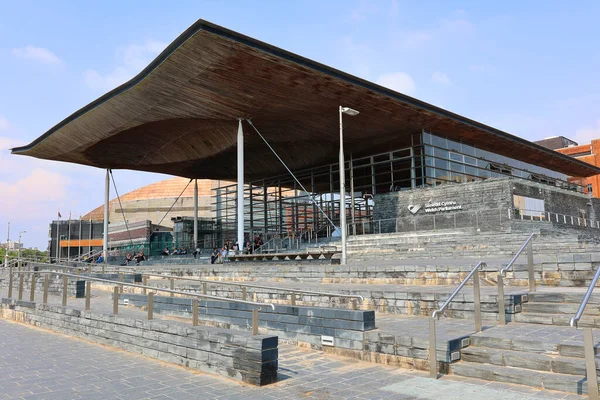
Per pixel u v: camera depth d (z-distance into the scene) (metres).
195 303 8.80
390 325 9.36
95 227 76.06
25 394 6.90
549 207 33.59
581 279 11.06
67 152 41.28
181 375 7.92
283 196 49.47
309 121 34.06
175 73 26.31
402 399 6.11
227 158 42.59
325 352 9.12
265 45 23.66
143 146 39.88
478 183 30.84
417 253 23.64
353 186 41.00
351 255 26.38
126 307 14.79
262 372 7.08
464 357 7.46
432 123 34.84
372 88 28.53
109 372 8.20
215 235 54.44
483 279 12.75
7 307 16.08
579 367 6.29
